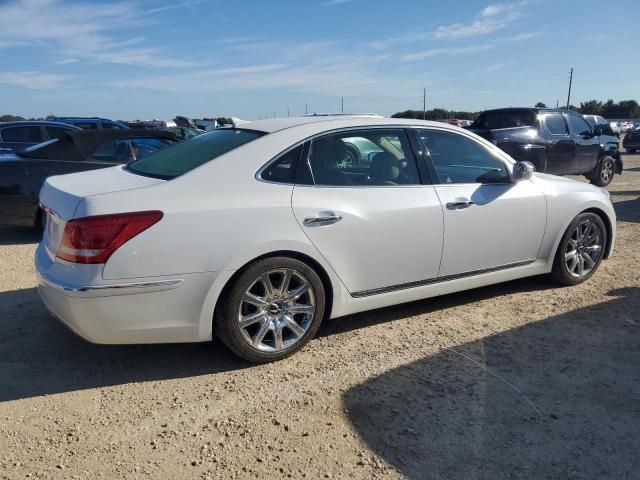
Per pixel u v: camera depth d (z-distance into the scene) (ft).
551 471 8.74
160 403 10.70
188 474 8.68
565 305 15.62
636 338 13.47
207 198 11.25
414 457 9.05
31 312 15.01
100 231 10.37
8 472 8.69
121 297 10.59
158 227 10.69
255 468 8.80
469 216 14.28
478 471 8.72
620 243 22.89
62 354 12.67
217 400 10.78
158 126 86.07
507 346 13.05
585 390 11.12
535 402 10.68
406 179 13.73
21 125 35.50
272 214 11.67
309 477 8.59
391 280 13.44
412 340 13.41
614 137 43.27
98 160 24.21
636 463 8.95
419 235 13.51
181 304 11.03
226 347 12.10
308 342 12.89
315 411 10.37
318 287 12.41
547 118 37.40
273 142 12.35
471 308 15.47
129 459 9.04
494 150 15.49
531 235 15.70
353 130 13.28
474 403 10.62
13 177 22.39
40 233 24.38
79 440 9.54
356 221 12.59
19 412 10.37
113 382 11.50
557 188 16.31
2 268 19.07
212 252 11.07
